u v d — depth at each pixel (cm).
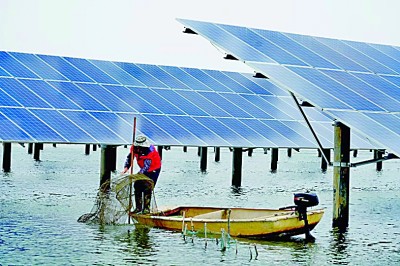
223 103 3609
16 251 1675
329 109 1852
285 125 3588
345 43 2433
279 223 1873
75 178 3853
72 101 3028
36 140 2595
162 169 4947
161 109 3262
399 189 3712
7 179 3634
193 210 2169
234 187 3581
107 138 2761
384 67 2291
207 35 2091
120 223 2100
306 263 1606
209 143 3039
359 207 2781
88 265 1537
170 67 3925
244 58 2005
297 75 2002
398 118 1889
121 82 3459
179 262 1582
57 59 3462
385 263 1638
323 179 4375
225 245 1788
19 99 2895
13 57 3319
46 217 2239
